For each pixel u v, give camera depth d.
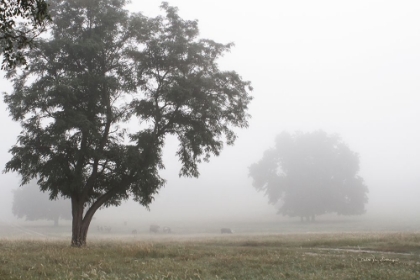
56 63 19.64
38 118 18.73
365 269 11.13
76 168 19.52
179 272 10.30
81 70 20.58
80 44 18.69
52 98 18.17
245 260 13.03
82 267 10.81
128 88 20.86
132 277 9.48
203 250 17.02
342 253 16.03
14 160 18.67
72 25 20.50
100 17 19.88
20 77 19.58
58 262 11.71
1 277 8.97
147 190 20.89
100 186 20.98
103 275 9.41
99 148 20.05
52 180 18.80
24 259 12.41
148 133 21.12
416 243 18.14
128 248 15.70
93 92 19.94
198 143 21.27
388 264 12.16
